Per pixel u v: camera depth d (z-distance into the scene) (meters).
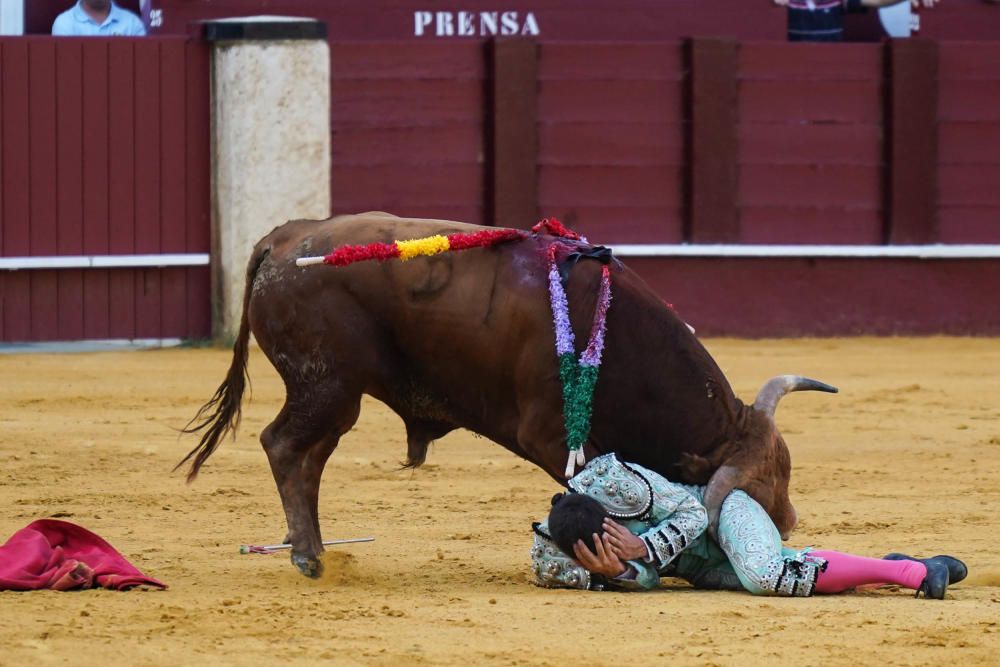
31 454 23.86
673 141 38.97
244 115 35.56
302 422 16.14
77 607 14.18
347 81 37.53
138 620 13.70
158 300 36.47
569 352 15.43
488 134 38.19
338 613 14.13
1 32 38.69
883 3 41.75
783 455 15.85
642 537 15.03
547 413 15.67
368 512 20.53
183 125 36.28
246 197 35.66
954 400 30.33
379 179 37.78
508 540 18.72
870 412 29.00
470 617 14.06
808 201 39.44
